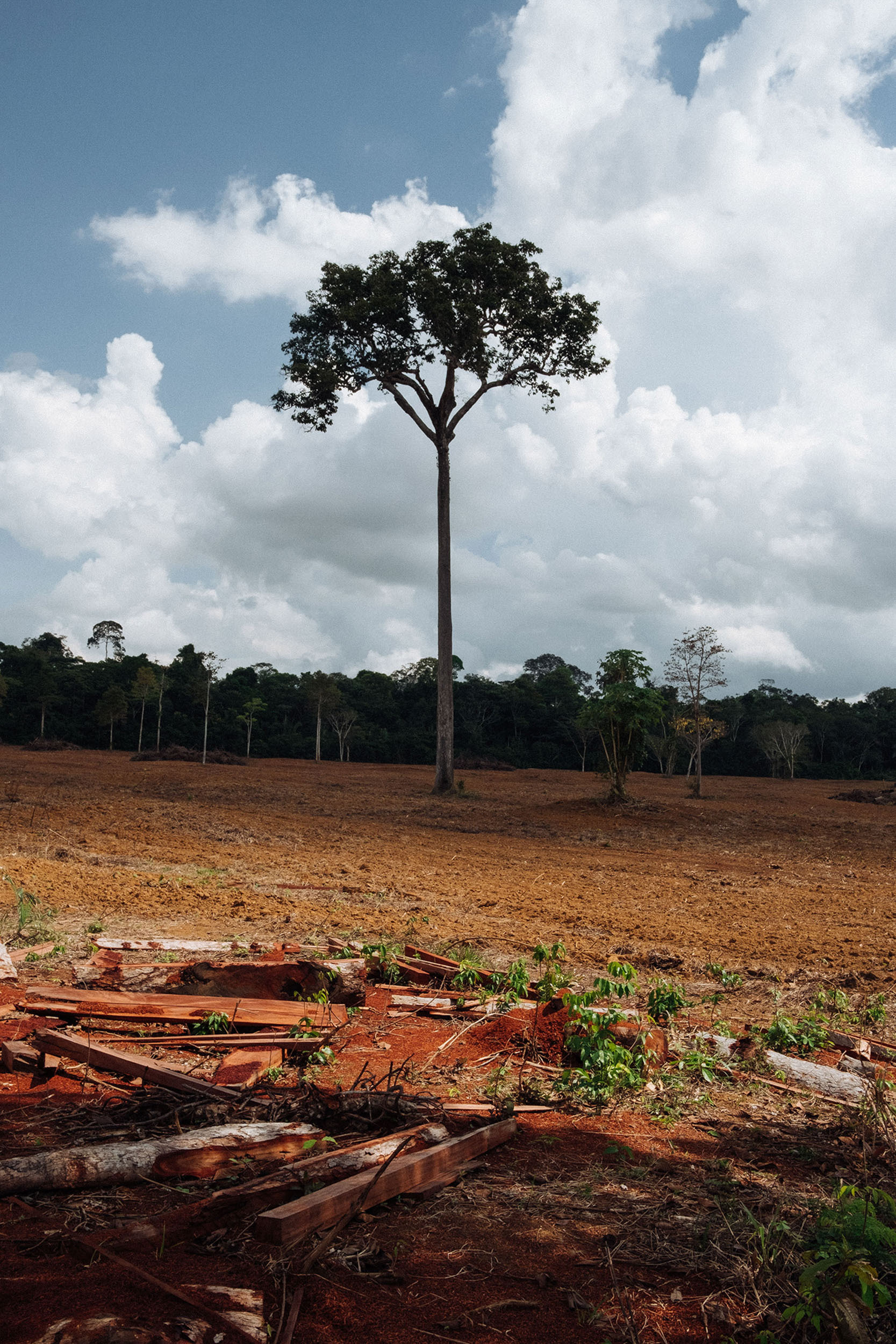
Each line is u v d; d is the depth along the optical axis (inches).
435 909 485.1
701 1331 113.7
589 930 446.6
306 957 316.8
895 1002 320.8
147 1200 141.6
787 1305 118.6
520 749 3506.4
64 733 3216.0
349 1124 176.7
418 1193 147.9
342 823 898.1
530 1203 148.7
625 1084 211.5
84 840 672.4
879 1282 120.1
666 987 277.0
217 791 1163.3
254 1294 110.0
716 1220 142.6
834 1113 206.7
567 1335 111.3
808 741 3494.1
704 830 983.6
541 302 1302.9
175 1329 100.4
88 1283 110.7
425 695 3772.1
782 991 331.6
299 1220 126.6
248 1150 156.2
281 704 3481.8
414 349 1322.6
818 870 714.8
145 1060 209.9
